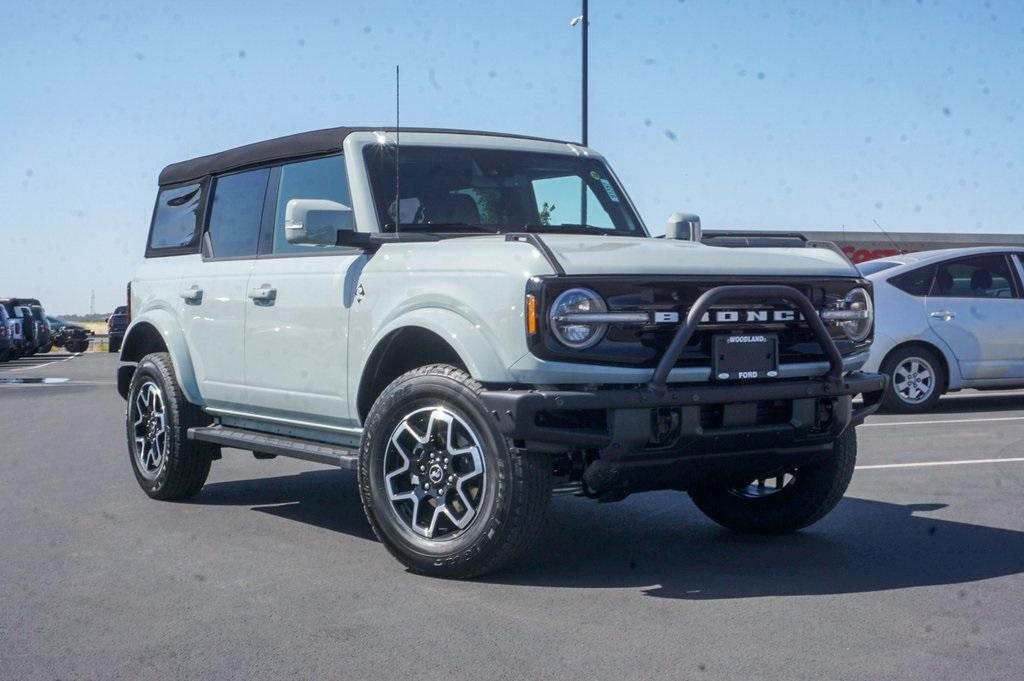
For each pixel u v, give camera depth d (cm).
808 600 448
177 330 693
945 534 566
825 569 499
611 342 452
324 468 856
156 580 495
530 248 460
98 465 868
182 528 612
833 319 509
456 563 473
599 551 542
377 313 523
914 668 365
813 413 493
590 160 652
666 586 472
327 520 636
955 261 1152
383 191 566
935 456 825
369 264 537
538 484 455
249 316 621
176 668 378
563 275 447
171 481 691
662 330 461
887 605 439
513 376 455
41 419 1289
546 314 445
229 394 643
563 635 405
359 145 578
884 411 1137
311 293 571
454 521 478
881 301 1129
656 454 458
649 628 412
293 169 623
